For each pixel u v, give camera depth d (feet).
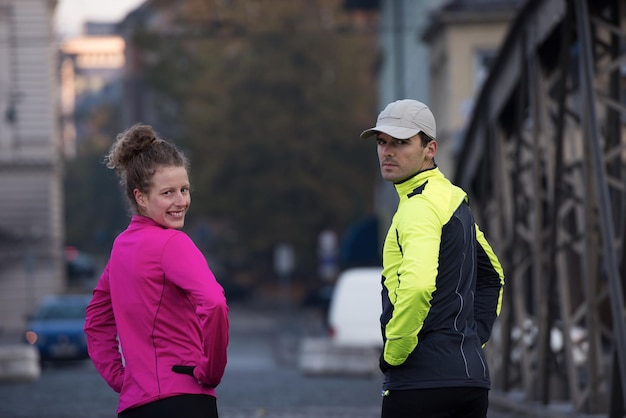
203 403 33.09
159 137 35.04
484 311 37.37
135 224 34.14
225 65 444.14
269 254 480.64
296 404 109.60
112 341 35.42
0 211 359.66
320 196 439.63
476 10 243.81
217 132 438.81
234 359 237.86
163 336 33.27
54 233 364.79
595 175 69.72
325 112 437.17
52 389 130.21
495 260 37.63
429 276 34.01
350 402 112.16
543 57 88.07
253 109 437.17
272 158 438.81
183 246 33.37
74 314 191.52
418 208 34.99
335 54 442.09
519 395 103.91
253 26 438.40
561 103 78.59
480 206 110.11
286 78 435.94
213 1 442.91
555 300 93.25
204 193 437.17
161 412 32.83
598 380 77.61
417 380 34.71
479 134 111.65
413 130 35.86
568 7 76.18
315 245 445.78
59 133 394.93
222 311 32.32
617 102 81.76
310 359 167.73
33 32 362.33
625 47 80.48
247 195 440.04
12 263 356.79
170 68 447.83
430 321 34.83
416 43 303.07
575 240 84.84
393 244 35.55
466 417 35.42
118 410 33.71
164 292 33.24
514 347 119.55
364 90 451.53
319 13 444.55
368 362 166.81
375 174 445.37
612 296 67.15
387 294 35.76
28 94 362.12
